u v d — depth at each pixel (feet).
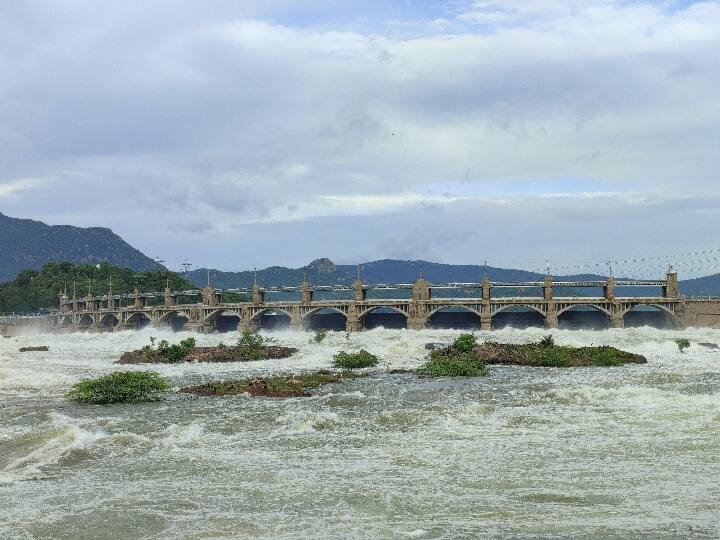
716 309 568.00
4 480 88.43
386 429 120.47
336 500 76.74
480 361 261.65
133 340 555.69
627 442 103.86
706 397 143.95
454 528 66.74
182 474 89.92
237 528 67.62
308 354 328.70
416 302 622.95
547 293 597.93
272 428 123.85
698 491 78.13
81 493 80.84
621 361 258.98
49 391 194.49
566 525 67.31
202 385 197.88
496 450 100.78
